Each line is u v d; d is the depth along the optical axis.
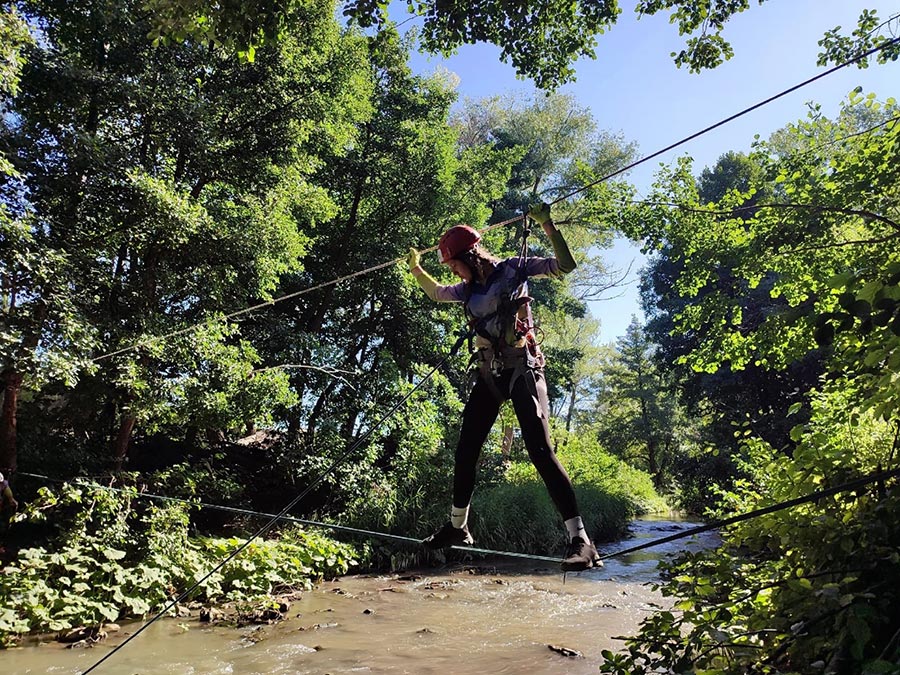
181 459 16.44
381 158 21.25
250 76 13.90
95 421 13.45
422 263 21.33
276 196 14.11
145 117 12.11
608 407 59.34
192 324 12.45
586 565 2.91
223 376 12.21
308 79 14.84
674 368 33.25
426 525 15.92
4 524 10.59
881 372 4.37
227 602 10.44
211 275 12.62
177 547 10.89
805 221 8.30
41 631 8.30
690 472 30.31
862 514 4.38
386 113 21.45
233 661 7.65
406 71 21.53
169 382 11.44
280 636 8.75
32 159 10.67
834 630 3.87
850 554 4.14
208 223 11.68
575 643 8.48
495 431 22.28
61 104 11.37
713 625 4.55
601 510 20.78
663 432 48.06
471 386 3.46
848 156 8.25
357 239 21.12
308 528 15.18
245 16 5.95
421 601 11.27
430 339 20.91
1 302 9.90
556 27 8.02
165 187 11.20
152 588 9.82
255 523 15.55
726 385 28.05
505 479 20.59
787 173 8.88
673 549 18.19
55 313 9.64
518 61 8.13
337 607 10.66
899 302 3.27
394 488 17.00
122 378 10.67
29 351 9.01
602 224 10.77
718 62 7.84
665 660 4.57
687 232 9.89
